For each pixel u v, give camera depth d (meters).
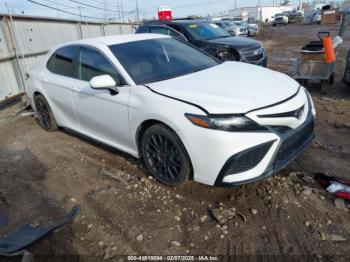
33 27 8.48
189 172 2.99
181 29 8.39
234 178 2.70
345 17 7.23
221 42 7.82
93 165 3.95
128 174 3.62
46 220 2.95
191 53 4.18
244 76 3.36
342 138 4.13
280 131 2.75
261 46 7.98
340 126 4.52
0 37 7.06
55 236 2.72
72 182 3.60
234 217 2.76
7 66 7.33
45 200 3.29
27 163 4.19
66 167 3.97
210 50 7.81
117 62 3.50
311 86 6.77
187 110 2.77
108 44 3.77
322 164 3.48
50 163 4.13
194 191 3.17
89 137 4.23
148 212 2.93
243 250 2.42
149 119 3.07
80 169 3.88
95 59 3.79
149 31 8.95
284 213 2.75
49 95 4.63
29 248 2.60
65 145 4.65
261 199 2.95
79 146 4.56
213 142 2.62
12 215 3.08
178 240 2.57
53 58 4.64
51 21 9.55
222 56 7.66
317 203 2.82
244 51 7.48
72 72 4.18
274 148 2.68
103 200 3.18
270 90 2.98
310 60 6.23
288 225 2.62
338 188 2.86
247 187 3.14
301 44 15.98
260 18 59.19
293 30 28.17
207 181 2.82
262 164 2.70
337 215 2.66
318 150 3.81
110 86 3.26
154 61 3.69
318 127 4.56
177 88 3.06
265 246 2.43
